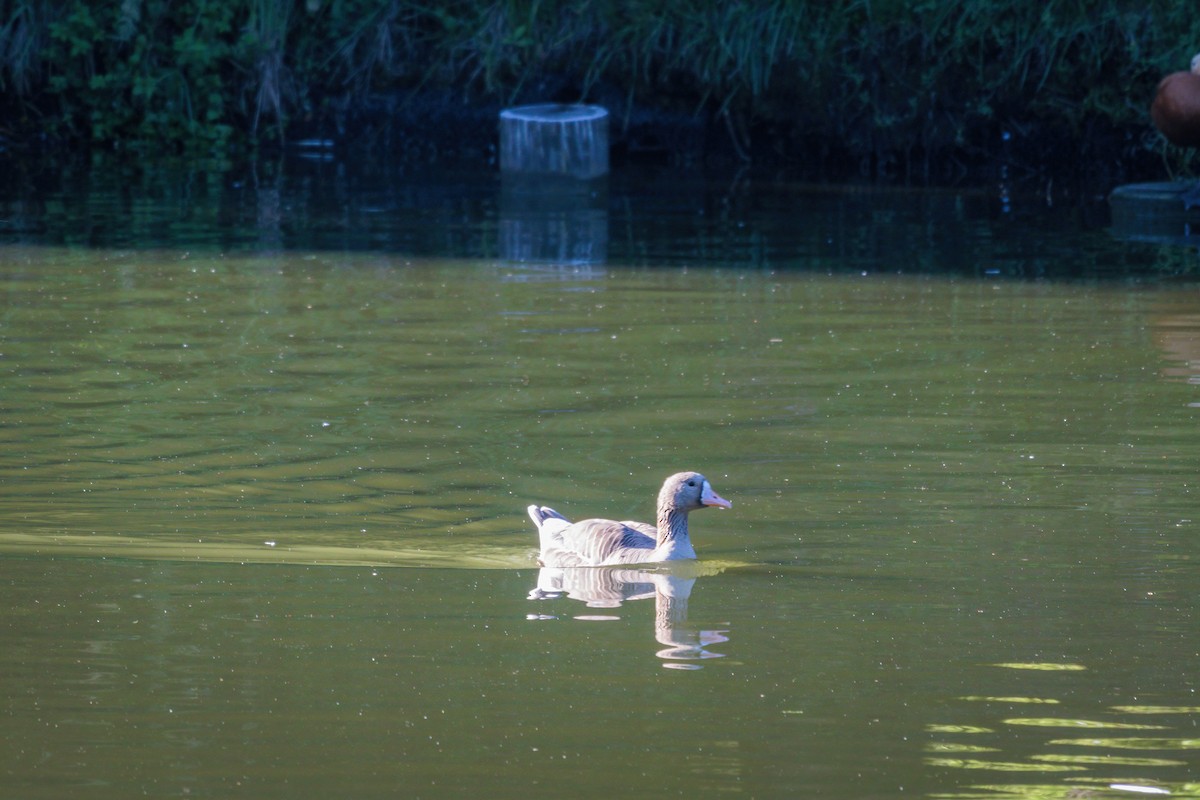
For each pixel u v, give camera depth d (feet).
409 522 39.04
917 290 63.82
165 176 92.48
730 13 97.86
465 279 65.77
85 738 26.08
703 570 36.01
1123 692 28.40
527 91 100.78
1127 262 69.05
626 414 47.44
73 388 49.34
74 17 99.50
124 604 32.89
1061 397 48.83
